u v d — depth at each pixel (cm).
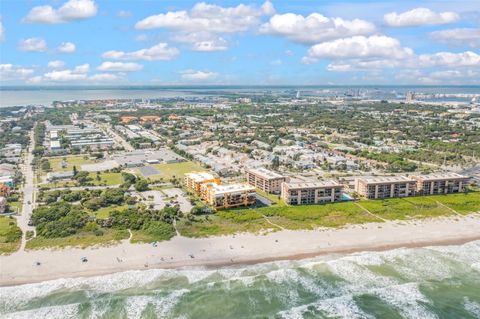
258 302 14462
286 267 16738
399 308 14238
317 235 19788
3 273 15875
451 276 16350
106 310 13975
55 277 15712
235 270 16400
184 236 19238
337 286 15488
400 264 17212
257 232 19888
